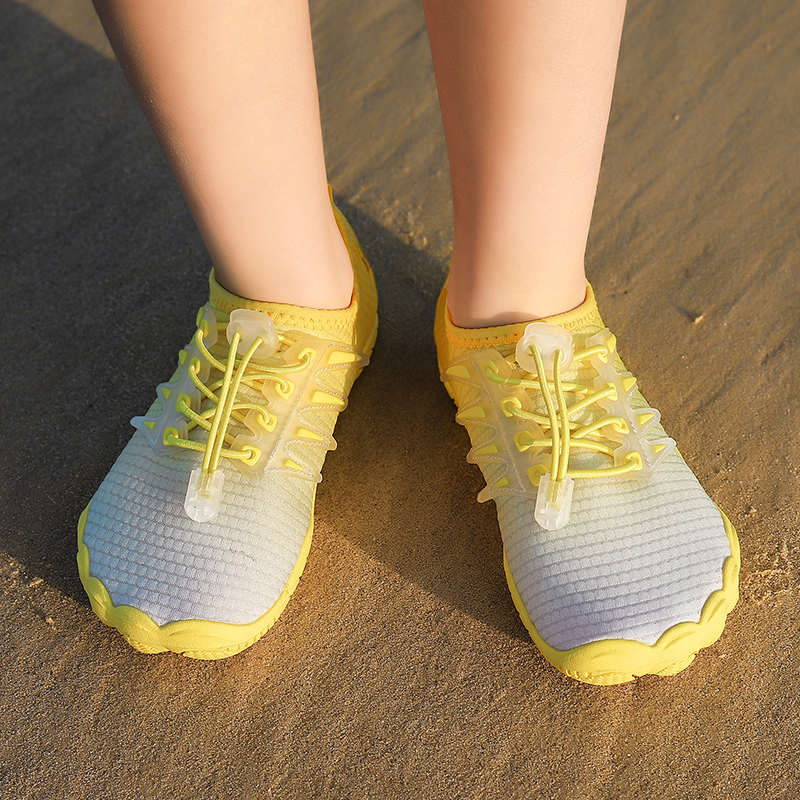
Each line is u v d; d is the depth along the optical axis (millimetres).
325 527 547
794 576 523
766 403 574
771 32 716
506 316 523
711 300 610
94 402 588
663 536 489
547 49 443
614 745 490
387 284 629
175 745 495
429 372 597
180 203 663
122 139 692
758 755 485
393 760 490
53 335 612
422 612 523
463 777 486
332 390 539
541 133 465
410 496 555
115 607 490
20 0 761
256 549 496
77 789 486
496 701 501
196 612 485
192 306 622
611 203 649
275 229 502
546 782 484
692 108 685
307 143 489
